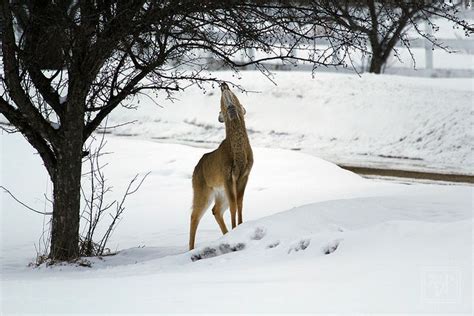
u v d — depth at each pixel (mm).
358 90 53094
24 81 23391
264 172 36844
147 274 16969
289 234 18594
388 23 55062
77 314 10930
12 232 29062
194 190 23469
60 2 22203
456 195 25031
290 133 50812
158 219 30172
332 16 22000
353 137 48594
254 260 16844
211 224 28859
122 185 36031
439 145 45375
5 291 13805
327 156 45875
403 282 11547
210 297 11758
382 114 49719
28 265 22797
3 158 40000
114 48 22078
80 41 21891
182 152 41219
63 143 23156
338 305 10594
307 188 33406
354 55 61281
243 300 11328
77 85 22781
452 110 48281
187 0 20188
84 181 36656
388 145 46844
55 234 23297
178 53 23297
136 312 10875
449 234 14023
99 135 53562
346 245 15219
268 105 53562
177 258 19344
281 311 10461
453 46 62719
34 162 39500
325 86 54188
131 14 20875
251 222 19750
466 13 65125
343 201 21203
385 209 20891
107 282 14680
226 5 20469
